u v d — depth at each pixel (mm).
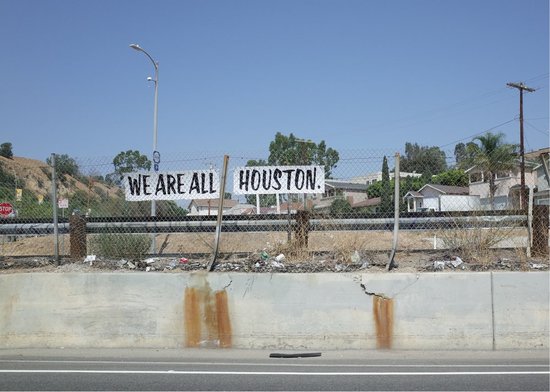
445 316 9023
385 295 9086
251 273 9352
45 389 6625
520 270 9438
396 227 9922
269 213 11227
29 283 9508
